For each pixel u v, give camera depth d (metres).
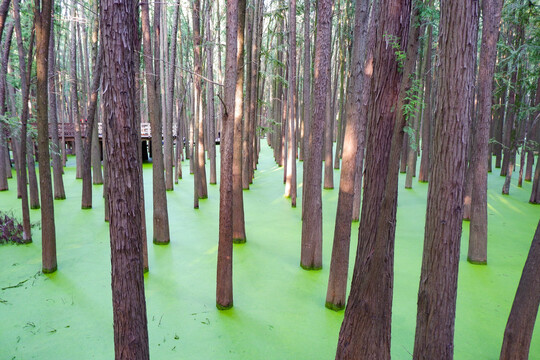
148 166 17.89
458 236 2.63
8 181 14.72
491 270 6.52
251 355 4.08
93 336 4.37
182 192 12.74
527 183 13.94
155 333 4.46
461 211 2.62
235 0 4.61
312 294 5.52
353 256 7.04
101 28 2.32
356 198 9.32
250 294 5.48
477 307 5.20
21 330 4.49
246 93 12.17
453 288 2.67
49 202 6.00
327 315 4.95
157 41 8.11
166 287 5.67
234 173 7.39
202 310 5.00
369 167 2.93
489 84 6.45
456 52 2.43
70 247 7.31
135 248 2.55
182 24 15.16
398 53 2.69
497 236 8.34
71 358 3.98
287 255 7.00
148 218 9.49
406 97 2.69
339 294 5.05
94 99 9.82
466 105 2.48
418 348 2.81
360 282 3.00
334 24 15.60
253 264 6.56
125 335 2.58
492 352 4.18
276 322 4.75
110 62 2.33
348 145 4.81
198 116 11.41
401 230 8.62
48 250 6.05
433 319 2.71
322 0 5.42
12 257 6.77
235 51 4.68
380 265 2.91
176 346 4.21
